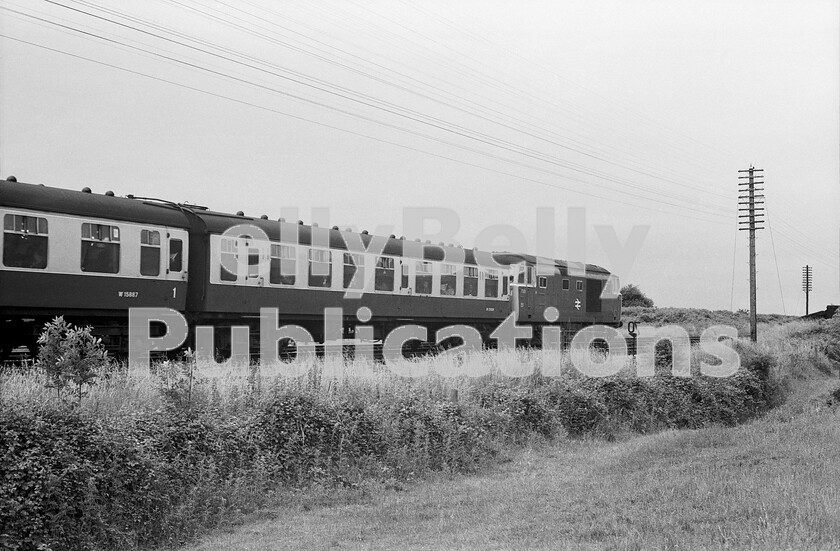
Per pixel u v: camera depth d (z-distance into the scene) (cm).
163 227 2231
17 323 1948
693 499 1240
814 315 7525
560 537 1092
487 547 1062
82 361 1216
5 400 1126
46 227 1942
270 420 1465
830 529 1016
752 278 4403
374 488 1466
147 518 1163
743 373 2808
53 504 1061
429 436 1684
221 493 1284
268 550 1110
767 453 1647
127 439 1185
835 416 2381
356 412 1594
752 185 4441
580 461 1803
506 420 1931
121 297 2112
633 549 993
